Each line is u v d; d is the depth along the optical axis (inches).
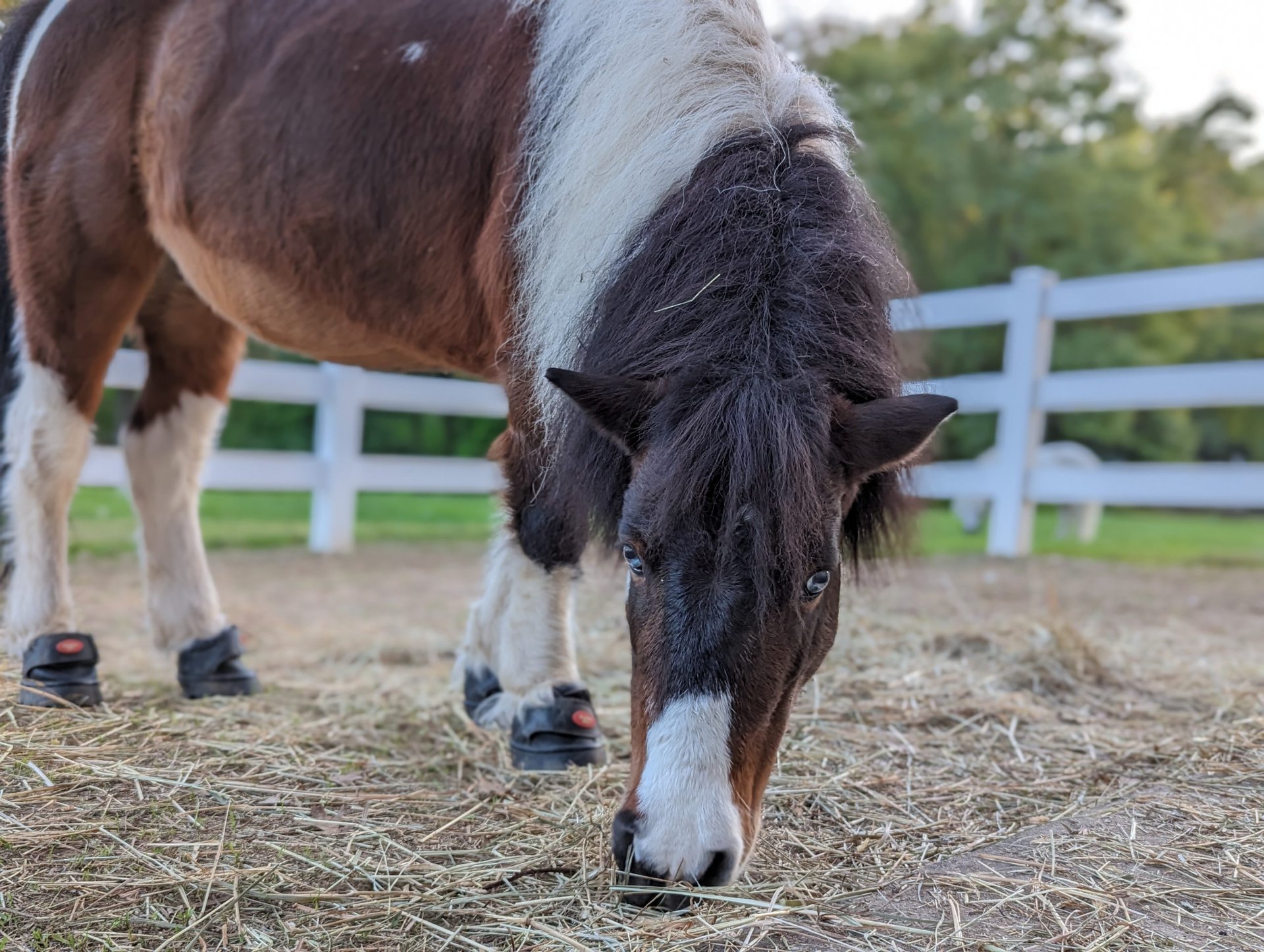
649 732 59.4
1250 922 64.2
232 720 101.3
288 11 99.3
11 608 105.3
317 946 59.6
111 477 230.2
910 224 603.2
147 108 105.0
